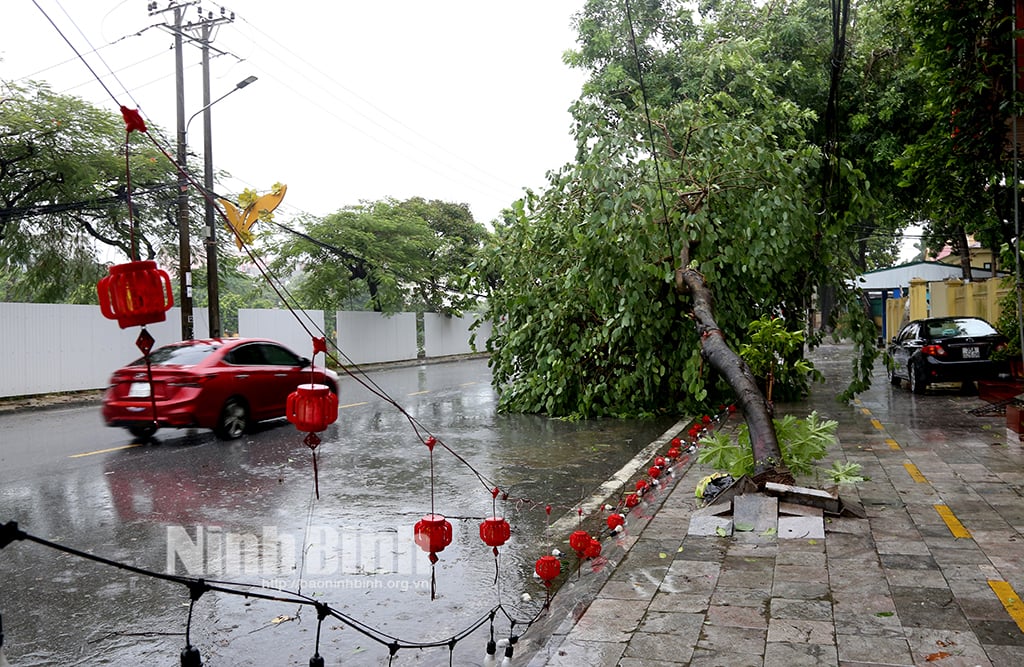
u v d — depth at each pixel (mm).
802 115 13266
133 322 2502
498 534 4512
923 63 10391
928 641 3781
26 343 17797
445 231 36531
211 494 7816
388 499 7645
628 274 11641
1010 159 9906
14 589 5129
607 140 11016
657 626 4078
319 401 3326
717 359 7477
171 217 22078
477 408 15562
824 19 16844
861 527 5840
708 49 16953
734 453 7160
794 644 3793
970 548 5277
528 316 14055
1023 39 9227
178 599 4953
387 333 32406
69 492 7871
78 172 18734
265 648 4238
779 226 11180
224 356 11422
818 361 25469
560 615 4520
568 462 9539
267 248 28422
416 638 4363
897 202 18031
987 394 13969
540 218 13773
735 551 5363
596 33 18594
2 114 17953
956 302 22281
